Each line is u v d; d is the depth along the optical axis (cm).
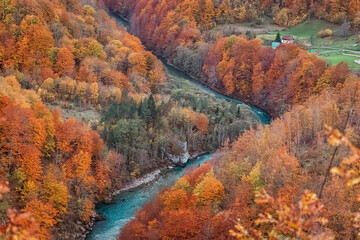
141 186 10362
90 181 9300
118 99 13438
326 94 12062
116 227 8444
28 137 8469
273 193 7019
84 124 10656
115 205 9362
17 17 14975
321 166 7612
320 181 6819
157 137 11856
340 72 14162
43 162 8950
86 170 9338
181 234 6825
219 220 6756
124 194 9906
